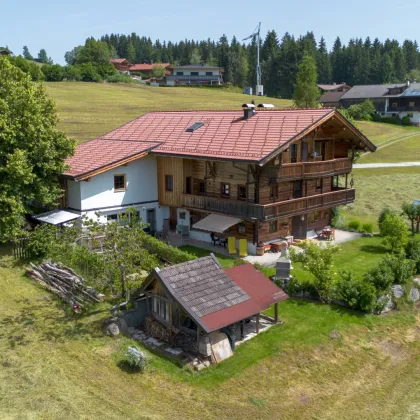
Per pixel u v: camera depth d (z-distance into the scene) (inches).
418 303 1093.1
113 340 845.8
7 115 1178.6
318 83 7140.8
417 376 828.0
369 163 2812.5
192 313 776.9
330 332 929.5
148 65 7780.5
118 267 942.4
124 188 1413.6
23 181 1158.3
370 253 1379.2
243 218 1279.5
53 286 1029.8
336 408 726.5
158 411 674.2
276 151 1171.9
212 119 1513.3
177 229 1481.3
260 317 975.6
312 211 1386.6
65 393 691.4
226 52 7372.1
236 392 739.4
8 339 830.5
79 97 3794.3
